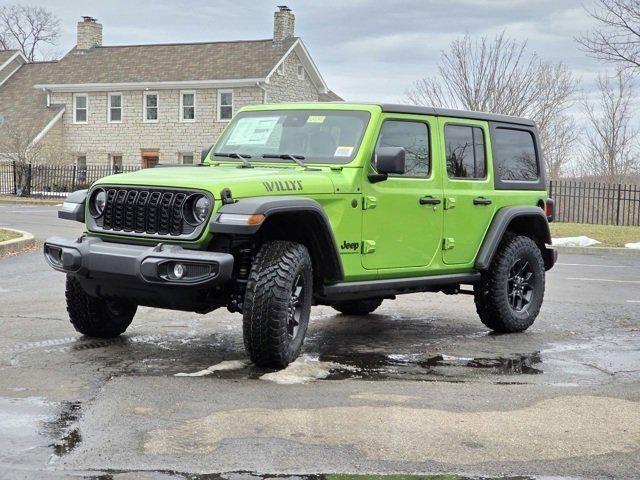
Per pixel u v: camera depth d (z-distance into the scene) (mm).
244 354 6734
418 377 6172
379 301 9039
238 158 7238
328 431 4703
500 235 7984
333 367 6418
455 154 7770
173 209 5984
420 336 7984
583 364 6820
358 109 7059
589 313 9609
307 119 7211
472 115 7984
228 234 6031
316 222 6262
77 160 41812
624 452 4488
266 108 7551
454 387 5832
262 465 4145
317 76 41375
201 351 6824
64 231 18969
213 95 38656
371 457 4305
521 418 5066
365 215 6812
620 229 22969
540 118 33281
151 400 5230
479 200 7871
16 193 36875
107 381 5715
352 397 5438
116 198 6227
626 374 6453
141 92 40125
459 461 4289
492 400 5477
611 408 5328
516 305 8359
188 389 5516
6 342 6984
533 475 4125
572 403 5438
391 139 7117
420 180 7324
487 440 4633
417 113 7355
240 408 5102
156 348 6895
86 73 41250
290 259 6031
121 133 40688
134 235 6121
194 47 40344
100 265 6035
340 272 6539
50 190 37500
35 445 4355
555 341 7879
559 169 36719
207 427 4707
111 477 3934
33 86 42188
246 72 37656
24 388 5500
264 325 5930
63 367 6113
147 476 3957
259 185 6051
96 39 43312
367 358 6848
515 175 8484
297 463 4188
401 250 7172
